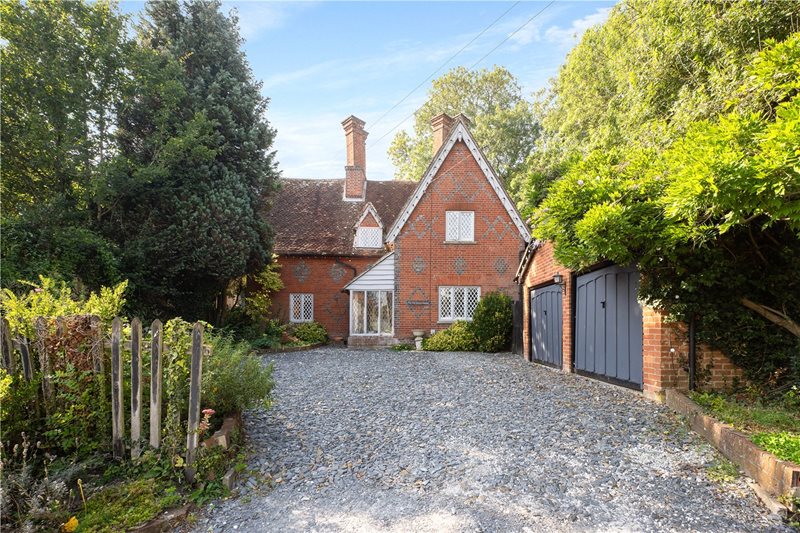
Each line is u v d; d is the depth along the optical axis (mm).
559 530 3232
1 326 4070
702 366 6316
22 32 12344
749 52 6797
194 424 3887
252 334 17016
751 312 6145
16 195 13180
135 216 15023
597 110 20016
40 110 12570
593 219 5402
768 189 3811
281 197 23625
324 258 21469
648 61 9086
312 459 4672
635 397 6867
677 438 4922
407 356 13852
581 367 9227
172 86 14477
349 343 18812
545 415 6086
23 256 11461
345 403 7070
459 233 18969
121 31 14336
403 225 18906
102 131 14328
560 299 10359
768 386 6043
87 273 12688
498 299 16562
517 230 19016
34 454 3639
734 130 4180
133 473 3848
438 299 18766
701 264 6102
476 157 19031
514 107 32750
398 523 3389
